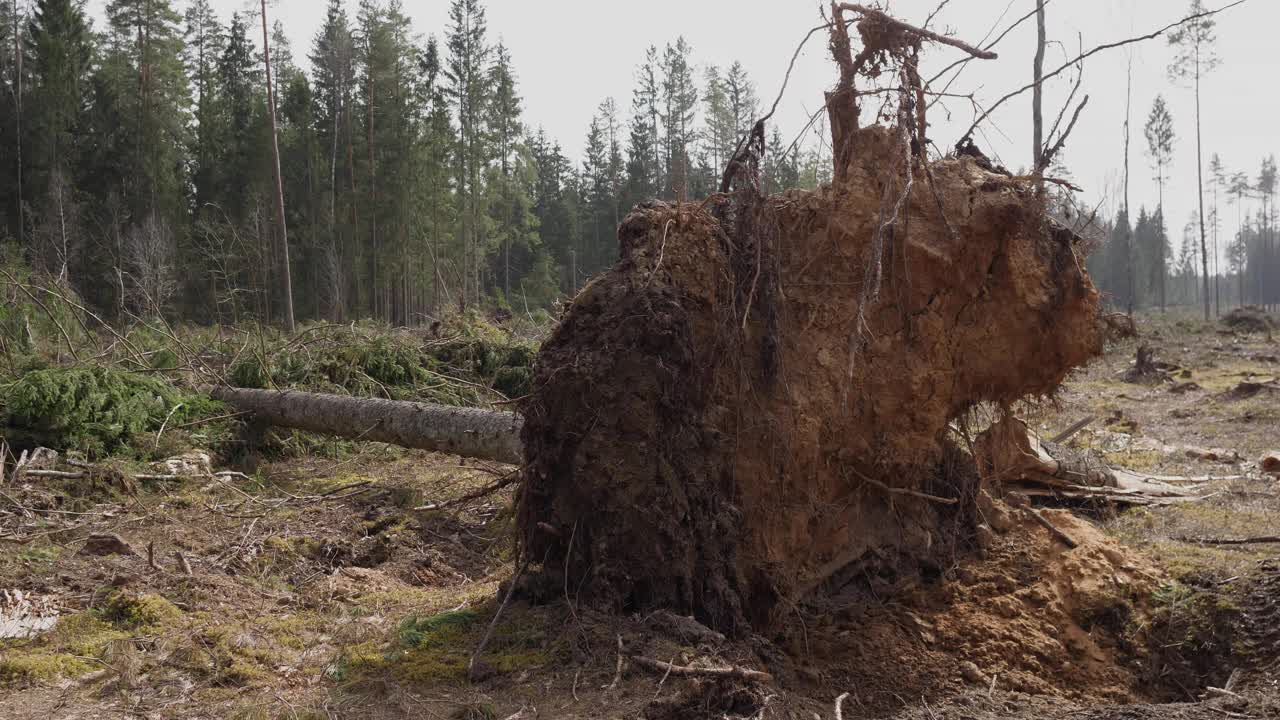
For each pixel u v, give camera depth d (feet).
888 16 20.34
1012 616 20.39
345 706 15.66
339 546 27.30
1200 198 185.16
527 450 19.89
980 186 21.48
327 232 143.74
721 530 18.84
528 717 14.65
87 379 36.04
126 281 101.24
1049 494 32.40
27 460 32.27
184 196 151.02
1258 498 34.01
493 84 160.76
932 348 21.53
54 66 135.95
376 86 152.25
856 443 21.11
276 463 41.68
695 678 15.28
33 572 22.62
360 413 38.47
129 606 20.30
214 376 45.55
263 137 145.07
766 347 20.10
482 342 53.88
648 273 19.29
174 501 31.22
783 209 21.98
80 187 135.13
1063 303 21.95
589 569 18.47
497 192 165.27
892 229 21.06
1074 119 21.45
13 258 74.08
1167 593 21.13
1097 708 16.83
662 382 18.71
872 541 21.44
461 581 25.89
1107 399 71.67
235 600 21.85
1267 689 17.83
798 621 19.48
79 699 16.21
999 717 16.39
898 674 18.47
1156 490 34.71
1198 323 163.63
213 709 15.84
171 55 151.74
